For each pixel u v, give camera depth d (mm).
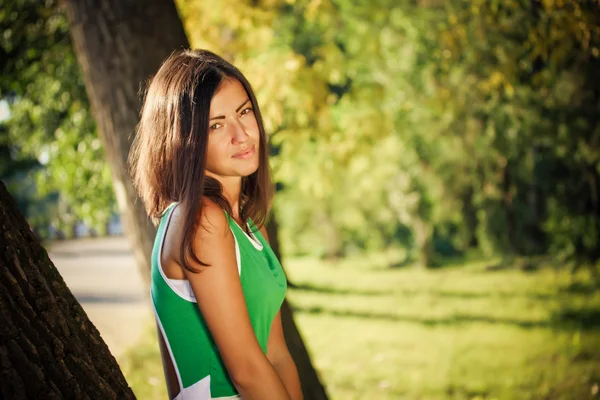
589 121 14109
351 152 12211
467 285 17438
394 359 10023
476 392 7777
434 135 18188
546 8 6508
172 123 2316
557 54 7113
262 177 2627
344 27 14641
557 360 8867
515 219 19891
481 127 17109
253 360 2213
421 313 13977
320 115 10047
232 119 2361
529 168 17188
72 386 2137
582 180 16078
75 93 10156
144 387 8188
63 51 8891
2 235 2152
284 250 27125
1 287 2092
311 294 17766
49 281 2262
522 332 10992
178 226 2232
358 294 17438
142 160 2424
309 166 13430
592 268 16016
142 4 4355
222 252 2236
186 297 2287
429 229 21922
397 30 15773
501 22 8812
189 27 8453
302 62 9156
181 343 2326
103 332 13180
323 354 10844
